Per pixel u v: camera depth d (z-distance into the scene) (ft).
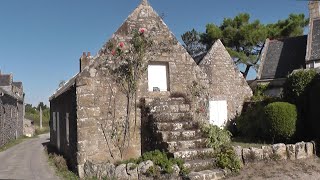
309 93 44.21
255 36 100.37
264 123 44.98
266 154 35.06
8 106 94.27
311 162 35.06
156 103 39.24
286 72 77.15
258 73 81.10
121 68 38.68
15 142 95.30
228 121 55.93
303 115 44.42
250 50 105.29
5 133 86.74
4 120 84.99
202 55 63.36
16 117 114.32
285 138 43.45
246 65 105.60
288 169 32.78
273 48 85.87
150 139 37.04
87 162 34.73
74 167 37.93
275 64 81.25
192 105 42.60
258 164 34.04
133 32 39.78
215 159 32.65
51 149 65.00
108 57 38.22
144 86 39.81
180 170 30.63
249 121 50.96
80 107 36.17
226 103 56.29
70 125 42.47
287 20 103.86
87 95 36.58
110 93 37.86
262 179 30.09
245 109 57.31
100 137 36.83
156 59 41.04
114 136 37.47
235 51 102.12
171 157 32.35
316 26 77.97
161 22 41.78
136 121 38.86
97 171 33.19
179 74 42.34
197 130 36.37
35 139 111.55
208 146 34.91
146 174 30.83
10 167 45.52
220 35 103.50
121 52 38.81
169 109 38.70
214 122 54.60
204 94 43.98
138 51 39.40
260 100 54.70
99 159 36.50
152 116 37.11
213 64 56.29
